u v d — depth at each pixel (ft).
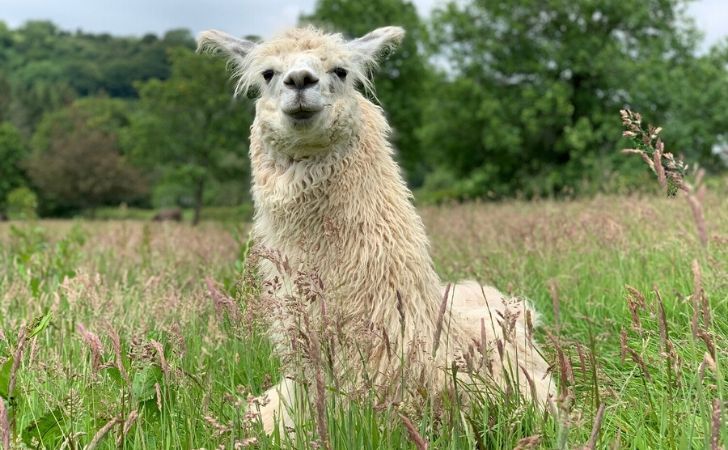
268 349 13.16
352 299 11.25
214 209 134.82
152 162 115.55
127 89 462.60
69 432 9.60
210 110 108.47
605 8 81.87
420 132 92.89
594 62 78.69
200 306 14.85
